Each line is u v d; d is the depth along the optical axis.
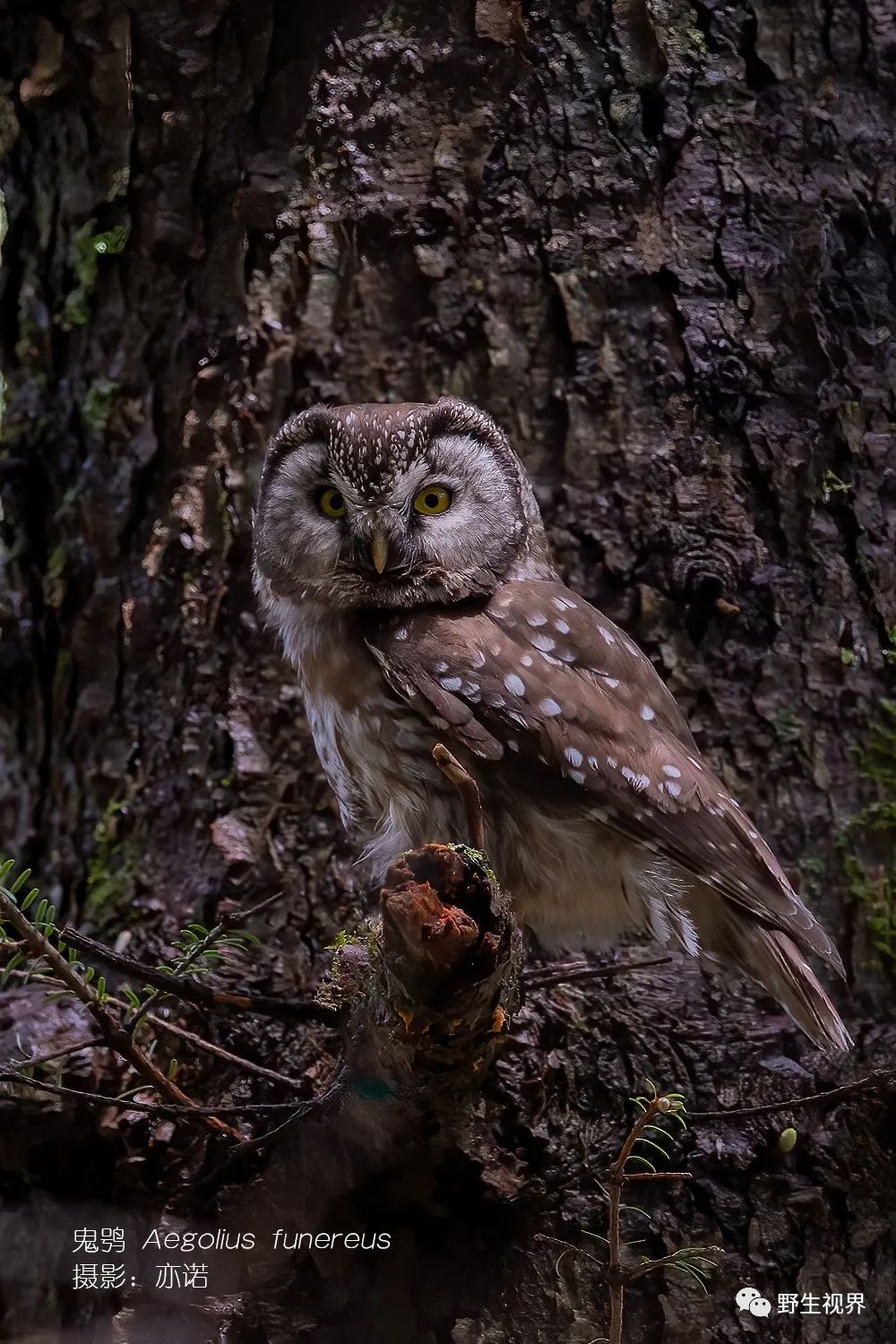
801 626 6.77
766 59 7.13
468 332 7.02
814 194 7.05
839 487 6.86
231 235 7.14
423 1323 5.82
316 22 7.18
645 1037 6.26
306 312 7.07
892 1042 6.31
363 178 7.10
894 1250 6.05
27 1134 6.13
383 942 4.49
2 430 7.27
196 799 6.78
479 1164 5.84
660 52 7.08
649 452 6.91
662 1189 6.04
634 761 6.31
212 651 6.90
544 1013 6.25
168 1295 5.90
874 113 7.16
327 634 6.70
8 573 7.19
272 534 6.77
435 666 6.40
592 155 7.05
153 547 7.02
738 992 6.44
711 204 7.04
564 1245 5.64
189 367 7.11
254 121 7.18
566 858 6.46
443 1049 4.75
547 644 6.52
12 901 5.12
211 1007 5.97
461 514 6.67
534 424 7.00
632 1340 5.89
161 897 6.70
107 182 7.25
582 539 6.91
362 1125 5.50
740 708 6.73
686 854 6.22
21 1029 6.19
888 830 6.61
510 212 7.04
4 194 7.39
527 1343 5.80
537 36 7.11
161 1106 5.52
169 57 7.21
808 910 6.23
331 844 6.71
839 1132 6.12
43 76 7.29
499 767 6.39
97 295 7.24
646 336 6.98
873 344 6.99
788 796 6.67
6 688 7.16
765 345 6.95
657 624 6.82
